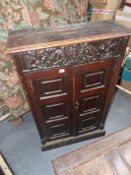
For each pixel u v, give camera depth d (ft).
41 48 2.58
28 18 3.92
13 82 4.31
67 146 4.77
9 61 4.03
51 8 4.12
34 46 2.56
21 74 2.86
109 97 3.94
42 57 2.73
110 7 5.54
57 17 4.28
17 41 2.76
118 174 2.44
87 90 3.55
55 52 2.73
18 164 4.40
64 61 2.89
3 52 3.88
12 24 3.79
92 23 3.45
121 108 5.88
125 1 5.87
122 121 5.43
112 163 2.55
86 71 3.19
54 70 2.97
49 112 3.73
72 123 4.21
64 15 4.37
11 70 4.15
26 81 2.98
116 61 3.27
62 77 3.14
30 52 2.61
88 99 3.78
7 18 3.71
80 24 3.42
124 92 6.48
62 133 4.46
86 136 4.76
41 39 2.78
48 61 2.81
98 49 2.94
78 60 2.96
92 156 2.64
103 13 5.69
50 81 3.13
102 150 2.71
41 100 3.39
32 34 3.03
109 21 3.55
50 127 4.10
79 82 3.33
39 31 3.15
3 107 5.08
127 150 2.70
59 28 3.25
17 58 2.64
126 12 5.49
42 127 4.00
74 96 3.56
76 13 4.61
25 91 3.14
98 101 3.95
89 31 3.01
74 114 3.97
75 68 3.06
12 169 4.29
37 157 4.55
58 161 2.60
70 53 2.82
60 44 2.61
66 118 4.00
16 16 3.78
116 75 3.52
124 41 2.99
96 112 4.20
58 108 3.71
